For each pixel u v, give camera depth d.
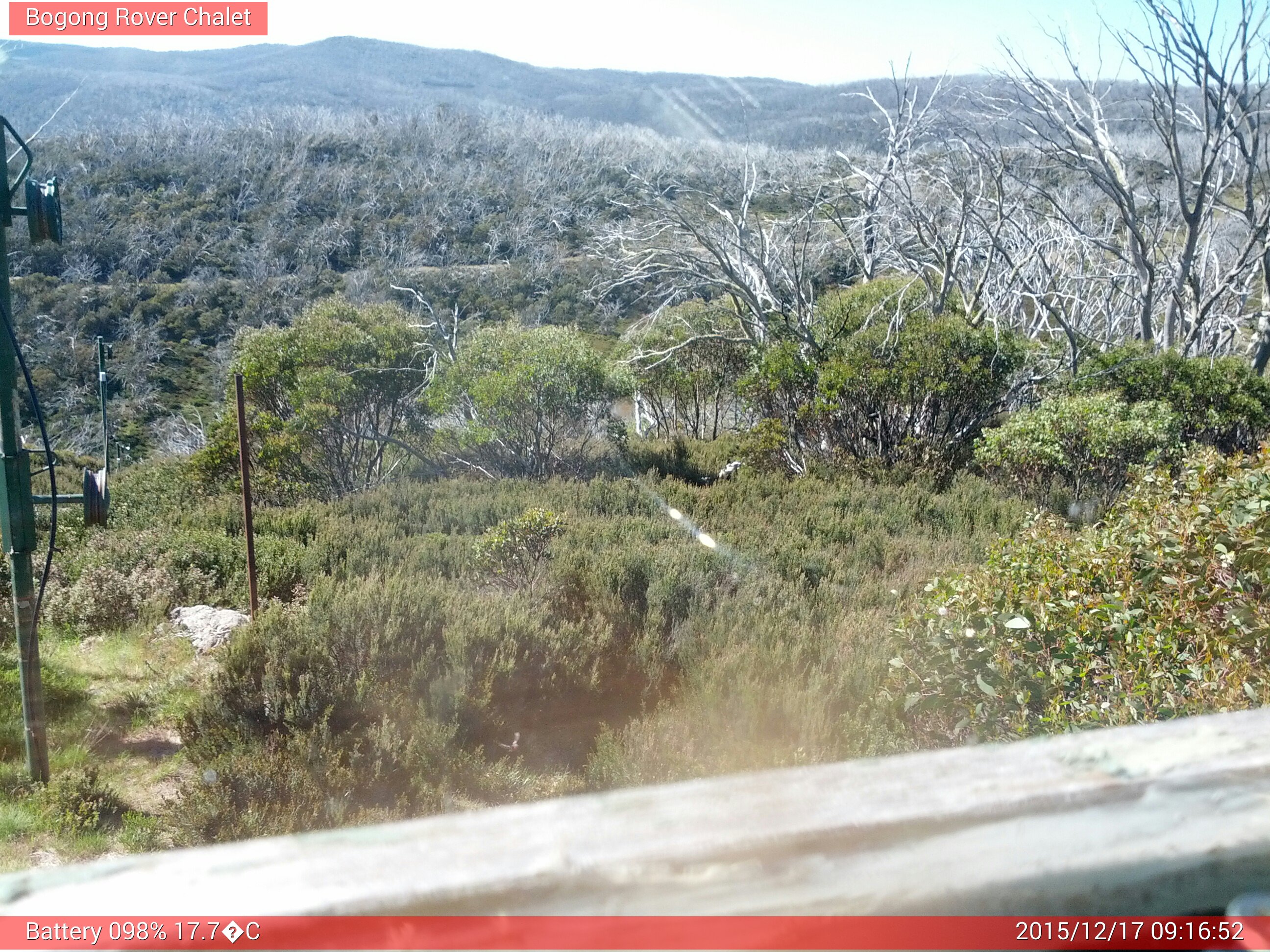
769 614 6.64
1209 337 20.16
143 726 5.89
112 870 0.86
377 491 12.71
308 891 0.81
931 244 17.27
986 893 0.89
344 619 5.89
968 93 18.86
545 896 0.83
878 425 13.17
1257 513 4.36
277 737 5.20
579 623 6.48
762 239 19.16
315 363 14.16
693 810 0.93
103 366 5.13
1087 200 22.67
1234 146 17.72
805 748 4.84
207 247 38.75
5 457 4.81
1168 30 15.86
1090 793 0.96
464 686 5.45
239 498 12.41
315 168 43.97
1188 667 3.72
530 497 11.80
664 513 10.79
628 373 15.59
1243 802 0.98
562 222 40.25
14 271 34.53
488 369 14.36
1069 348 16.25
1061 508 10.20
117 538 9.27
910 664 4.70
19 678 6.03
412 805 4.76
